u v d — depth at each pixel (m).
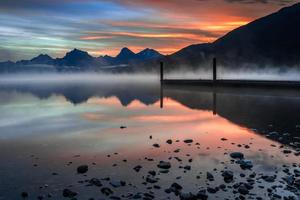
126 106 51.84
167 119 35.34
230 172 14.77
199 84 98.88
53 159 18.42
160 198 12.44
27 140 24.41
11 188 13.69
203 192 12.83
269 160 17.44
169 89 99.94
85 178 14.87
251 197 12.38
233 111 40.56
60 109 49.53
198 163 17.00
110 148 21.09
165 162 16.69
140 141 23.28
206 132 26.59
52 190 13.41
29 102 64.19
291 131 26.19
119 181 14.15
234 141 22.70
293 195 12.48
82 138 24.97
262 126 28.88
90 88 130.50
